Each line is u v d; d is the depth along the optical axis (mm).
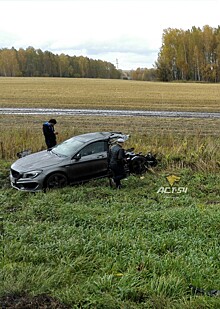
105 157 12828
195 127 25672
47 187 11852
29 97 47812
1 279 5641
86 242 7055
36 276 5797
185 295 5309
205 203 10641
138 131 23422
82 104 40719
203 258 6418
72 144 13000
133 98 48562
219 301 5035
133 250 6656
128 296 5258
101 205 10047
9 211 9766
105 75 149000
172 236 7398
